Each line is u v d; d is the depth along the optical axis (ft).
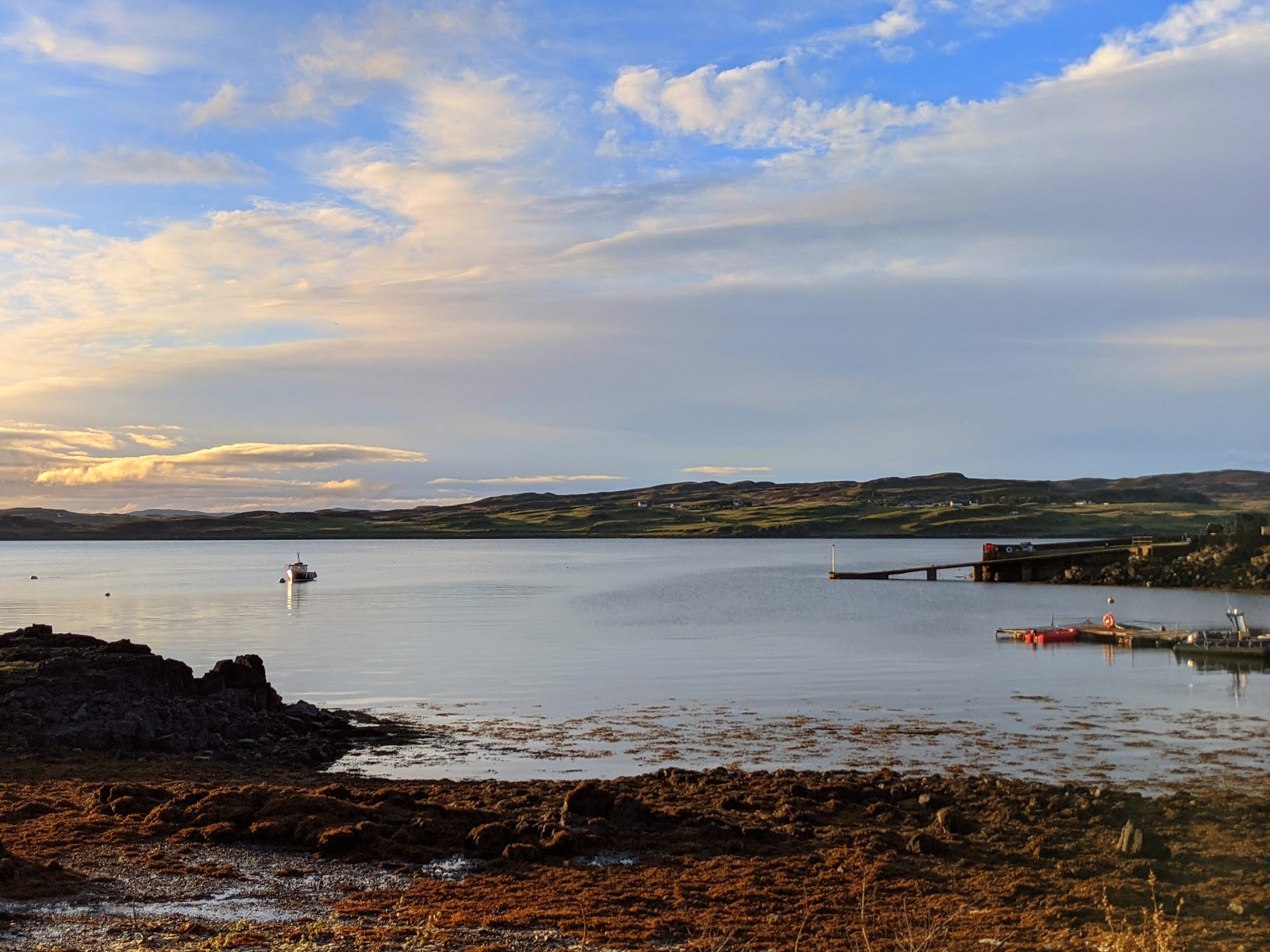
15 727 130.72
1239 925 74.79
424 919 73.05
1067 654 232.12
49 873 79.20
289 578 547.08
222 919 71.61
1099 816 99.66
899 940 70.85
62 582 562.25
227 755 129.39
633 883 82.38
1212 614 337.31
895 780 113.09
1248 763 123.85
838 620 318.45
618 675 199.72
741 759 128.16
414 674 203.10
